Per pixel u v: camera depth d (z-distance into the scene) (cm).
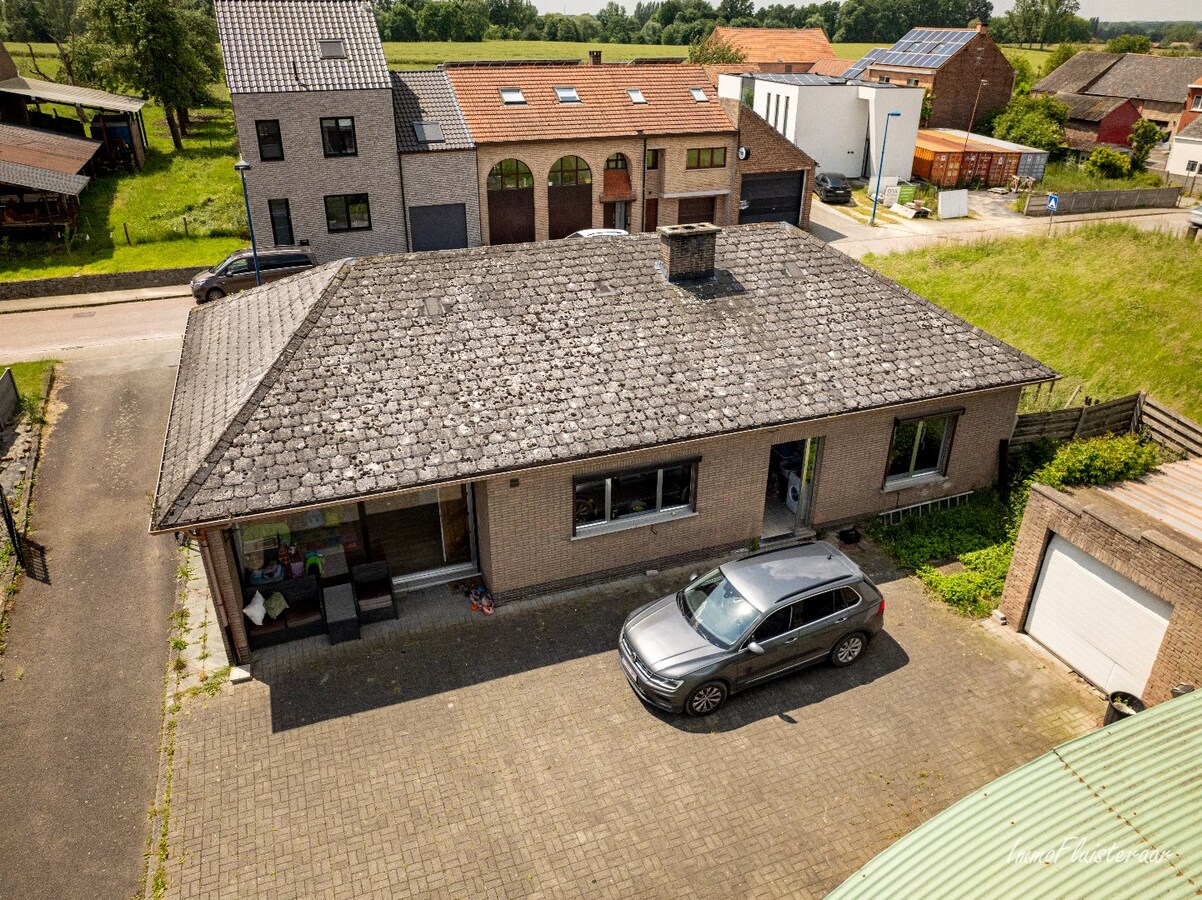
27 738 1123
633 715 1155
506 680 1219
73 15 9250
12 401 2045
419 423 1255
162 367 2373
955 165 4672
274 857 950
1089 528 1165
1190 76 7238
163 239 3591
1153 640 1112
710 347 1470
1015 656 1276
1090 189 4688
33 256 3375
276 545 1307
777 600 1162
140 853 962
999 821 682
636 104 3616
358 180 3212
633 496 1417
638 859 949
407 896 907
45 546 1553
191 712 1157
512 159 3384
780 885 920
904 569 1486
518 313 1455
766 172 3769
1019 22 15525
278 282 1720
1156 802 673
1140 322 2539
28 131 4134
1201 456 1695
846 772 1063
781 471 1652
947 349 1580
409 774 1058
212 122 6000
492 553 1334
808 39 7838
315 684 1210
